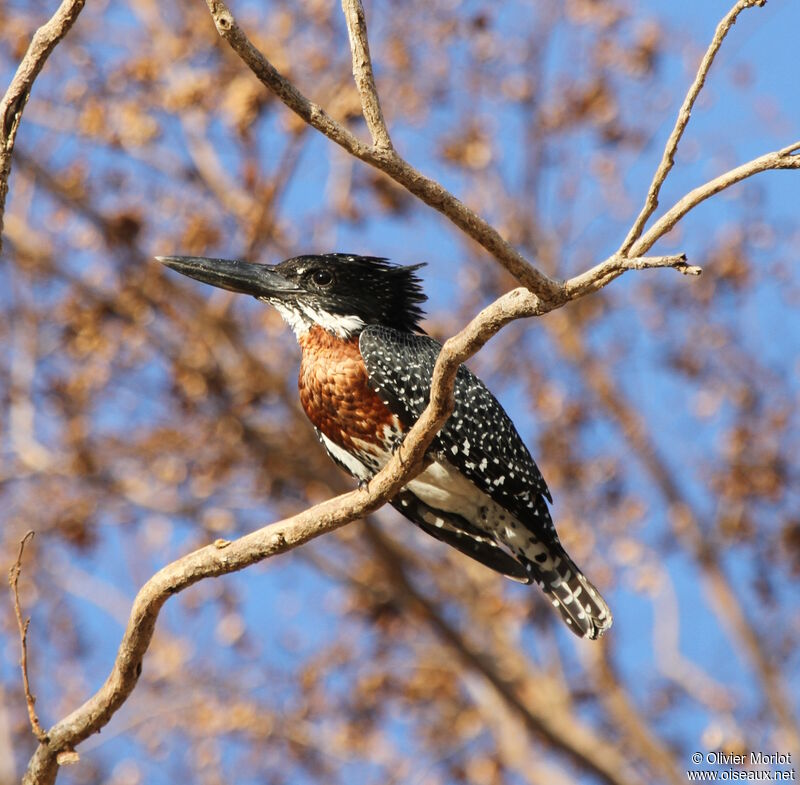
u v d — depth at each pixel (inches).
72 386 604.1
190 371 594.6
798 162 177.6
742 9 176.2
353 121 564.4
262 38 562.9
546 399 640.4
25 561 612.1
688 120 178.9
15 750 576.1
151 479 632.4
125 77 556.7
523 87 610.5
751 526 636.1
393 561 598.2
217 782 603.5
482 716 642.2
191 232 575.8
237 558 231.0
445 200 184.1
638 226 184.1
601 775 601.3
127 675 235.0
